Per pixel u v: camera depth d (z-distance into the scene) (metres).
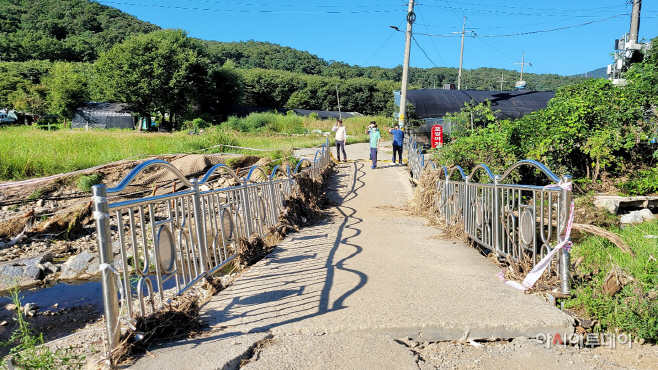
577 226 5.29
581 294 4.18
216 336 3.59
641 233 8.42
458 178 12.38
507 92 27.84
